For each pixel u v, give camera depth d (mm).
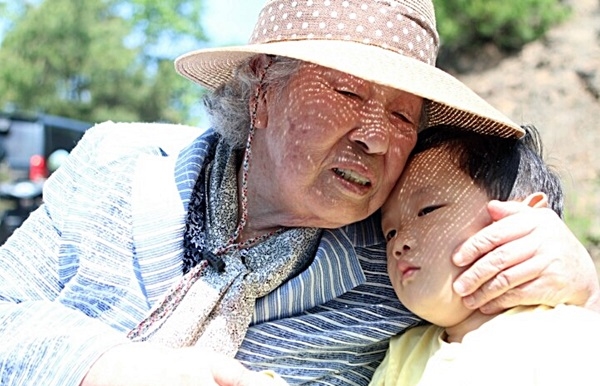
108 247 1888
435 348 1806
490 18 6973
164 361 1518
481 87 6816
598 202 5262
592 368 1489
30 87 26125
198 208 1935
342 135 1744
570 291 1615
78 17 26531
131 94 26406
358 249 1947
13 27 27078
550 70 6566
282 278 1864
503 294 1651
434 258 1741
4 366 1586
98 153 2039
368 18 1760
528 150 1828
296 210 1847
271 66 1824
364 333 1873
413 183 1813
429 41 1831
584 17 6863
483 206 1731
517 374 1538
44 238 1952
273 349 1848
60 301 1883
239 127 1946
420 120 1904
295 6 1804
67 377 1530
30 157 9750
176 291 1825
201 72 1990
